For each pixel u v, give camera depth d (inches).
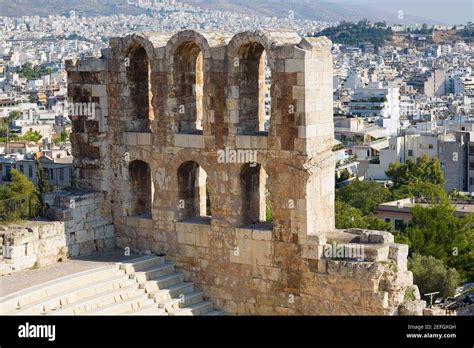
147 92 2138.3
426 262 3344.0
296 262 1852.9
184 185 2044.8
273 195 1866.4
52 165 6461.6
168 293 1942.7
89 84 2111.2
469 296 3120.1
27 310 1721.2
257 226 1936.5
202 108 1953.7
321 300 1827.0
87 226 2081.7
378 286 1765.5
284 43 1856.5
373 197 6092.5
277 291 1886.1
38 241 1973.4
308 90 1806.1
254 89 1948.8
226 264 1952.5
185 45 1999.3
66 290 1843.0
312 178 1834.4
